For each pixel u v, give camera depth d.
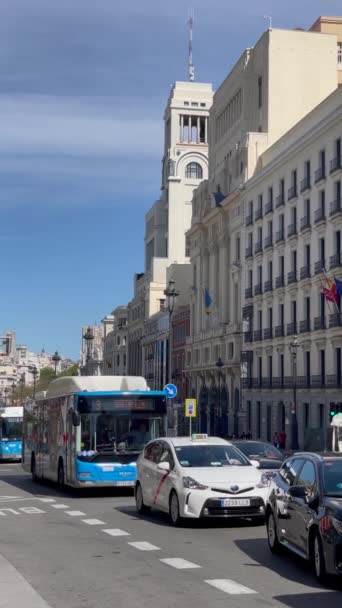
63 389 27.98
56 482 29.84
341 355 53.91
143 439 25.23
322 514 11.27
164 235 129.38
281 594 10.63
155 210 130.25
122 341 147.62
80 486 24.62
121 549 14.57
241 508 17.22
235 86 81.94
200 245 89.69
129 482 24.73
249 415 71.25
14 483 32.75
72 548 14.76
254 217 71.31
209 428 83.00
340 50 81.44
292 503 12.67
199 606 9.97
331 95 55.97
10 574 12.12
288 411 62.12
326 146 56.56
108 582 11.55
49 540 15.84
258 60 76.75
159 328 110.94
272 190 67.19
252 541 15.49
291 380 61.75
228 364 76.00
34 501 24.48
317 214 57.75
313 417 57.44
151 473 19.66
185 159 125.44
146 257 139.50
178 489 17.64
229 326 76.81
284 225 64.50
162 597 10.52
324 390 55.66
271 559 13.40
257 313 70.31
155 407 25.55
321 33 74.56
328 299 52.47
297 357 60.78
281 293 64.44
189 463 18.47
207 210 85.62
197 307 90.50
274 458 23.92
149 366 117.44
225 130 86.06
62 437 27.30
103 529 17.48
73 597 10.56
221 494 17.20
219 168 87.38
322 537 11.07
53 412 29.38
